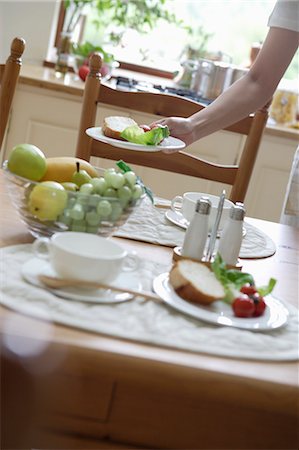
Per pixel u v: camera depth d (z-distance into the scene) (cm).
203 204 119
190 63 303
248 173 183
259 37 333
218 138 270
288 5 163
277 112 291
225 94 167
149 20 321
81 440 83
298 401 84
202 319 96
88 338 84
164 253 125
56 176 117
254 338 94
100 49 292
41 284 96
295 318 105
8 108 174
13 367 82
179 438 84
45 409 83
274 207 279
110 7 317
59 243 99
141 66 334
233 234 121
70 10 325
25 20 306
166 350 86
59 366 81
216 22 332
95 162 274
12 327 82
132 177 112
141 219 141
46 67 312
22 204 111
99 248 102
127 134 140
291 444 86
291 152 273
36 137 270
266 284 121
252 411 84
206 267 108
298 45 166
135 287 103
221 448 85
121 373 81
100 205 108
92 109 179
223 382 83
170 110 183
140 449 84
